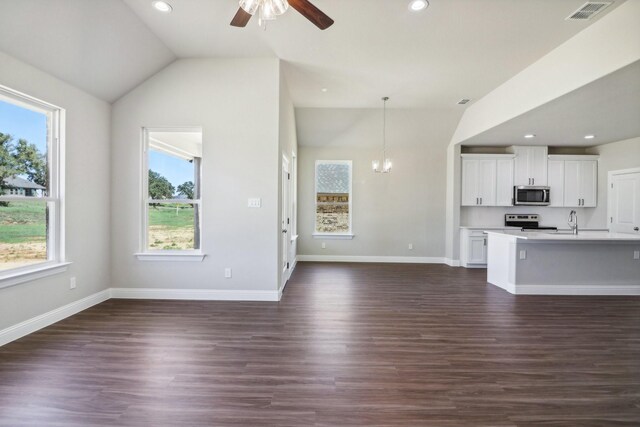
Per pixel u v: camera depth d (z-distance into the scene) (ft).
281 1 6.42
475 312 11.63
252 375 7.15
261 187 12.57
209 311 11.40
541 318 11.02
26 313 9.18
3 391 6.43
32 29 8.18
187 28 10.19
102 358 7.85
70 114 10.59
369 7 8.84
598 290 14.10
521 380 7.06
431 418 5.77
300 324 10.26
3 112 8.79
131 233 12.71
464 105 17.65
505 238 14.80
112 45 10.03
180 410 5.90
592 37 9.55
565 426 5.60
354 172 21.98
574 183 20.56
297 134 20.74
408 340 9.12
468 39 10.50
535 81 12.21
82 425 5.49
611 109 12.57
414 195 21.89
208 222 12.67
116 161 12.64
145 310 11.40
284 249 15.16
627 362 7.90
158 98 12.53
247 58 12.39
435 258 21.89
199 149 12.91
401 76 13.65
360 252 22.13
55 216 10.25
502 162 20.53
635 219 18.20
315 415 5.82
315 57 12.07
